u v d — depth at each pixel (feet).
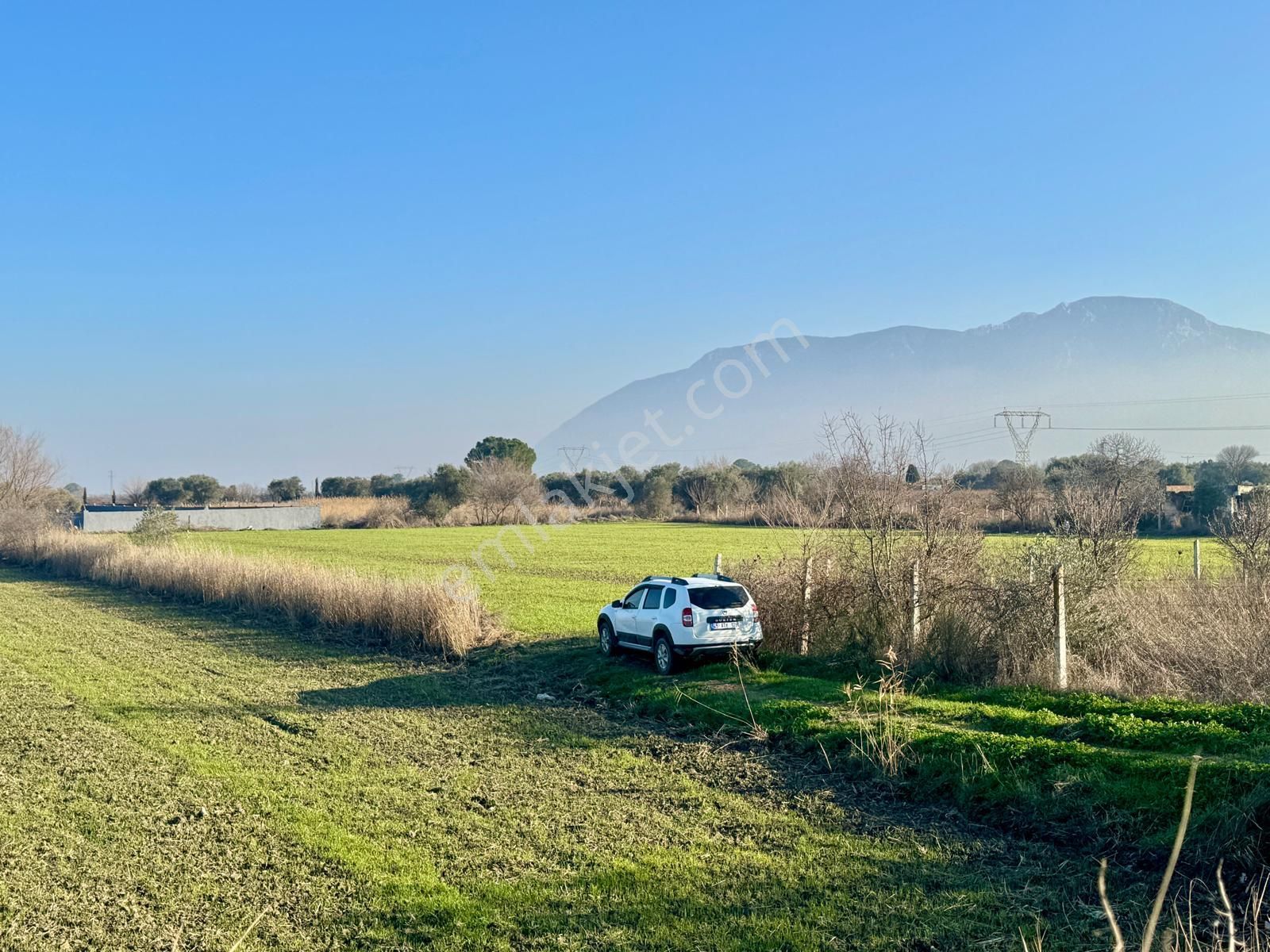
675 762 45.57
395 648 82.84
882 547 63.10
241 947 26.25
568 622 91.76
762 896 29.27
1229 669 47.62
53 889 30.48
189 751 48.06
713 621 63.62
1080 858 31.71
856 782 41.27
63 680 68.54
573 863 32.32
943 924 27.04
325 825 36.40
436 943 26.43
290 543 239.50
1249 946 24.53
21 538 187.83
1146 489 84.74
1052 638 53.67
